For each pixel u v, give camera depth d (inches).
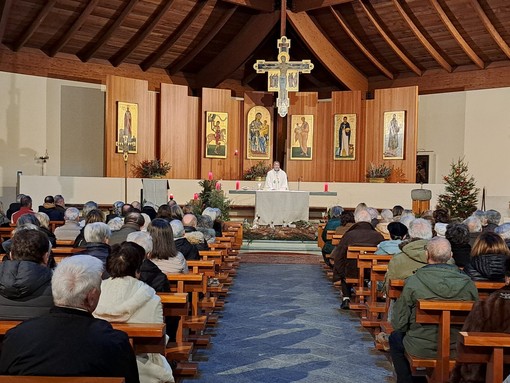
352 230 277.1
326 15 664.4
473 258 171.3
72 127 647.1
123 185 606.2
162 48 676.7
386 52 689.6
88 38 624.7
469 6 583.8
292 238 541.6
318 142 727.7
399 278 188.1
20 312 113.4
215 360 193.8
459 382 117.2
